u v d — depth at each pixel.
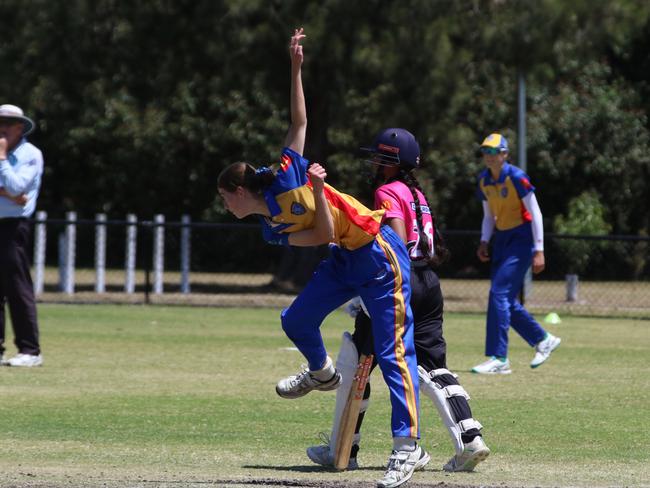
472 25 78.69
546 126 113.06
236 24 75.50
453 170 110.50
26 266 42.72
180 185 120.94
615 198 117.62
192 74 84.50
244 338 54.50
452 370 43.66
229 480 23.50
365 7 75.06
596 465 25.78
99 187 123.62
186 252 82.81
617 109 114.88
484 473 24.75
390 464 22.91
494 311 42.88
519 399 36.25
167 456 26.50
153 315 67.12
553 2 75.56
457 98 77.06
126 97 113.56
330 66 76.12
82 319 63.66
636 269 93.06
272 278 90.88
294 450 27.61
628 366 45.53
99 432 29.59
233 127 112.94
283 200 22.97
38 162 41.97
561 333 60.41
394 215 24.77
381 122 77.69
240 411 33.22
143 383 38.88
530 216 42.62
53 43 84.56
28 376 40.19
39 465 25.14
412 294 25.05
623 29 77.81
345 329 59.66
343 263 23.83
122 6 81.31
